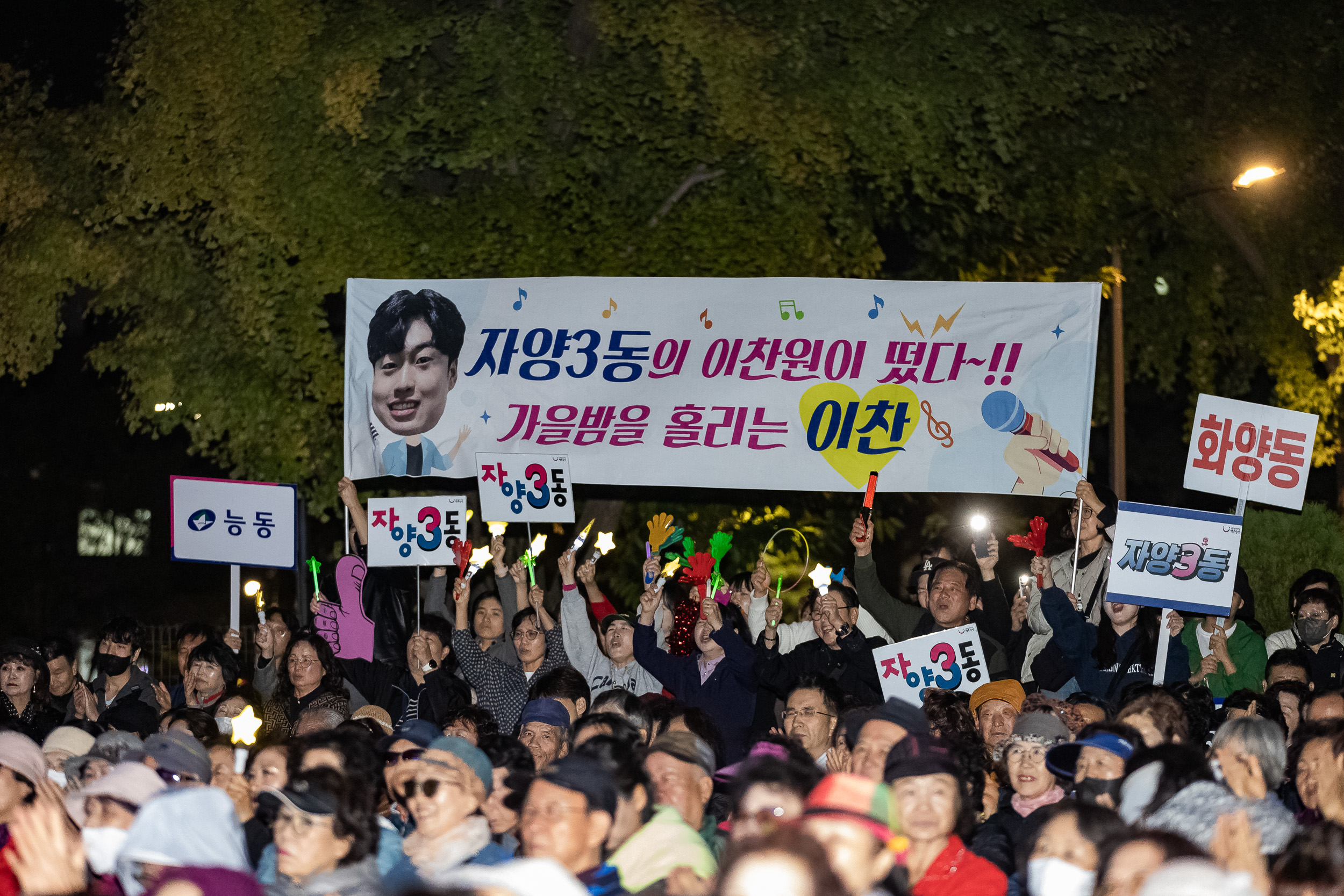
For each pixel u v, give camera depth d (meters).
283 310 14.84
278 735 9.35
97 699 11.36
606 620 9.91
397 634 11.87
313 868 5.20
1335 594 10.17
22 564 25.33
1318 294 15.45
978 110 14.62
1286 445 9.99
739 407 11.51
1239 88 15.10
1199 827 5.03
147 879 4.56
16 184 15.29
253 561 11.23
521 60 14.44
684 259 14.38
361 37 14.55
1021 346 11.34
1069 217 14.92
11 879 5.59
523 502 11.27
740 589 10.91
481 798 5.59
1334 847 4.32
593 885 4.78
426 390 11.70
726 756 8.74
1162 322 15.55
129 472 25.92
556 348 11.67
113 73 15.30
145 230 15.43
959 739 6.97
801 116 14.16
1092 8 14.80
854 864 4.02
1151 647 9.78
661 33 14.27
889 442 11.38
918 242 15.19
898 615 10.69
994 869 5.35
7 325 15.29
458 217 14.62
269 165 14.71
